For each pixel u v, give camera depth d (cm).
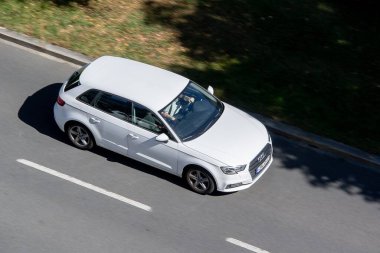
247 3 1967
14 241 1188
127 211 1292
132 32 1823
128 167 1407
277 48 1828
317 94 1689
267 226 1309
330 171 1483
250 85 1692
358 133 1588
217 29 1869
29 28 1781
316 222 1338
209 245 1245
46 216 1252
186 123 1362
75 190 1325
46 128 1484
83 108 1391
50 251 1178
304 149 1538
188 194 1358
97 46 1758
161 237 1244
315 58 1809
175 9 1917
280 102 1650
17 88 1591
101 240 1216
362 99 1691
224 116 1416
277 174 1452
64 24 1809
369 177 1483
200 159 1323
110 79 1399
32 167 1366
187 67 1725
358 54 1848
